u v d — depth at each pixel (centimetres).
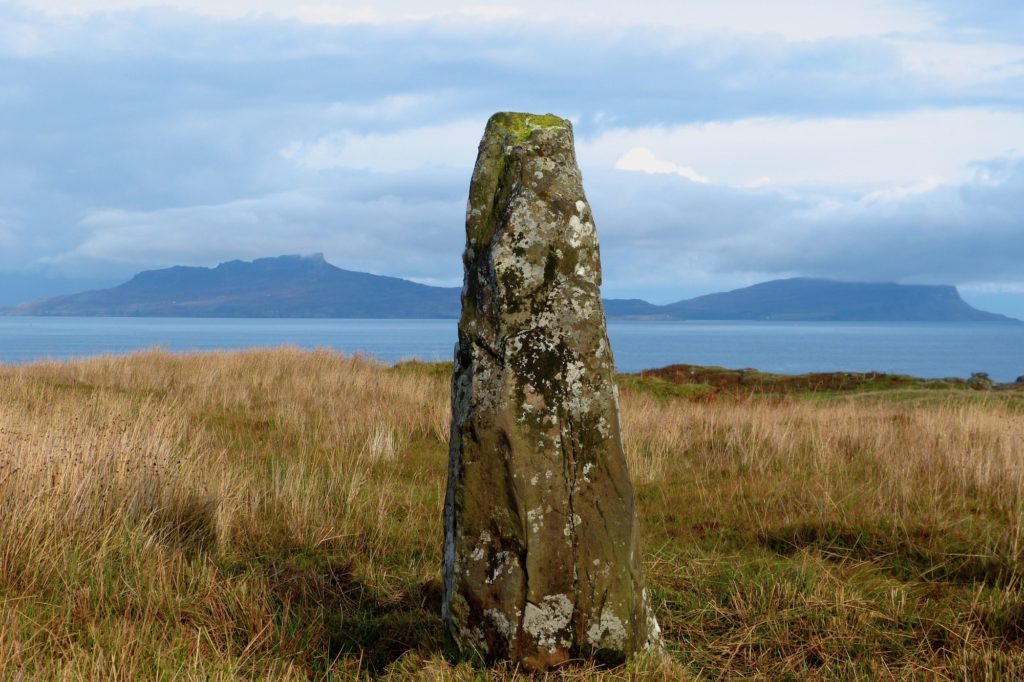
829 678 385
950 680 378
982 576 518
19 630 382
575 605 360
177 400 1179
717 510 694
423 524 642
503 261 370
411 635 431
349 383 1459
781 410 1314
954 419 1033
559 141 398
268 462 834
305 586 484
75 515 511
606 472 368
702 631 436
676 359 12056
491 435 363
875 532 595
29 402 1019
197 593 449
